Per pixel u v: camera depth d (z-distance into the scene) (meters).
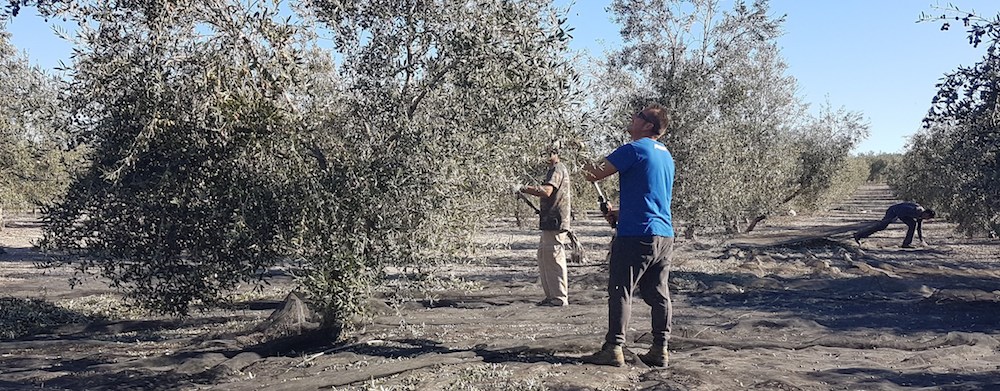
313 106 5.77
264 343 6.54
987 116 6.61
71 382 5.57
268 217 5.59
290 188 5.54
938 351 6.29
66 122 5.62
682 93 13.64
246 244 5.65
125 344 7.21
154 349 6.97
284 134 5.54
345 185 5.55
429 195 5.57
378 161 5.65
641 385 4.89
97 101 5.52
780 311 8.88
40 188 14.38
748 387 4.89
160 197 5.70
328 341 6.52
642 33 14.11
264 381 5.31
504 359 5.66
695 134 13.68
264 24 5.27
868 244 19.83
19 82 13.62
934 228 26.47
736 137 15.68
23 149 14.02
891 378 5.36
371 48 5.89
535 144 6.06
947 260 16.30
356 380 5.12
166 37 5.31
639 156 5.24
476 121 5.65
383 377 5.19
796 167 23.03
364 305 5.85
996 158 6.95
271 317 7.48
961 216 17.64
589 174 5.38
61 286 11.31
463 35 5.54
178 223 5.77
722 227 14.77
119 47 5.34
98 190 5.70
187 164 5.62
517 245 19.69
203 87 5.19
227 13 5.33
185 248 5.93
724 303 9.63
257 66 5.33
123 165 5.20
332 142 5.89
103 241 6.00
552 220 9.03
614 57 14.32
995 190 7.07
